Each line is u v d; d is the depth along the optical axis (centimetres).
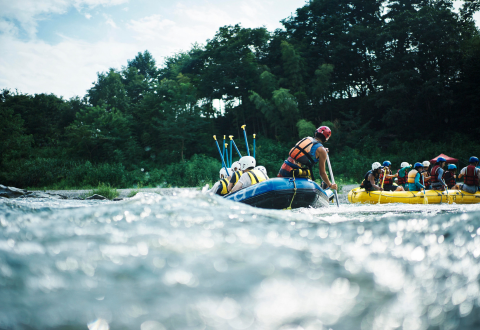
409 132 3662
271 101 3847
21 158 3556
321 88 3788
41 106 5159
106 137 3778
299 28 4522
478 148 3030
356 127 3834
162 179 2817
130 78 6400
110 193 1480
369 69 3900
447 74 3591
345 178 2606
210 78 4262
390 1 4244
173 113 4000
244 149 3897
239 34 4391
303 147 538
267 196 501
